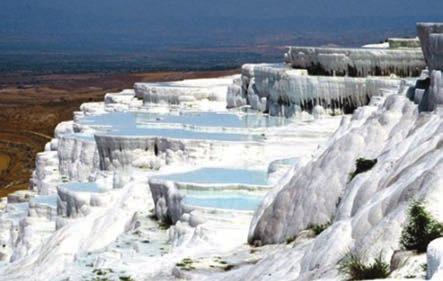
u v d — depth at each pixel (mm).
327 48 55469
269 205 34594
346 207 28156
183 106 67938
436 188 22422
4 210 62656
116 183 49656
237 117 59219
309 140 48750
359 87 51219
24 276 42531
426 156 26047
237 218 36938
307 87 54156
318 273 23109
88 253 39438
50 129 157500
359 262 21609
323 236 25031
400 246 21609
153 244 38438
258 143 49000
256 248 33375
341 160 31781
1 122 166000
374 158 30750
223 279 28891
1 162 126375
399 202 23547
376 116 33094
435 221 21250
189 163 49406
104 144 54469
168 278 31703
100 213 46469
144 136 53250
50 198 54219
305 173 33000
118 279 33281
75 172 60094
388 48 54844
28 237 50031
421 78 36281
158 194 42781
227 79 81500
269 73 59062
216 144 49469
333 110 53250
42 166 66125
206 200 39844
